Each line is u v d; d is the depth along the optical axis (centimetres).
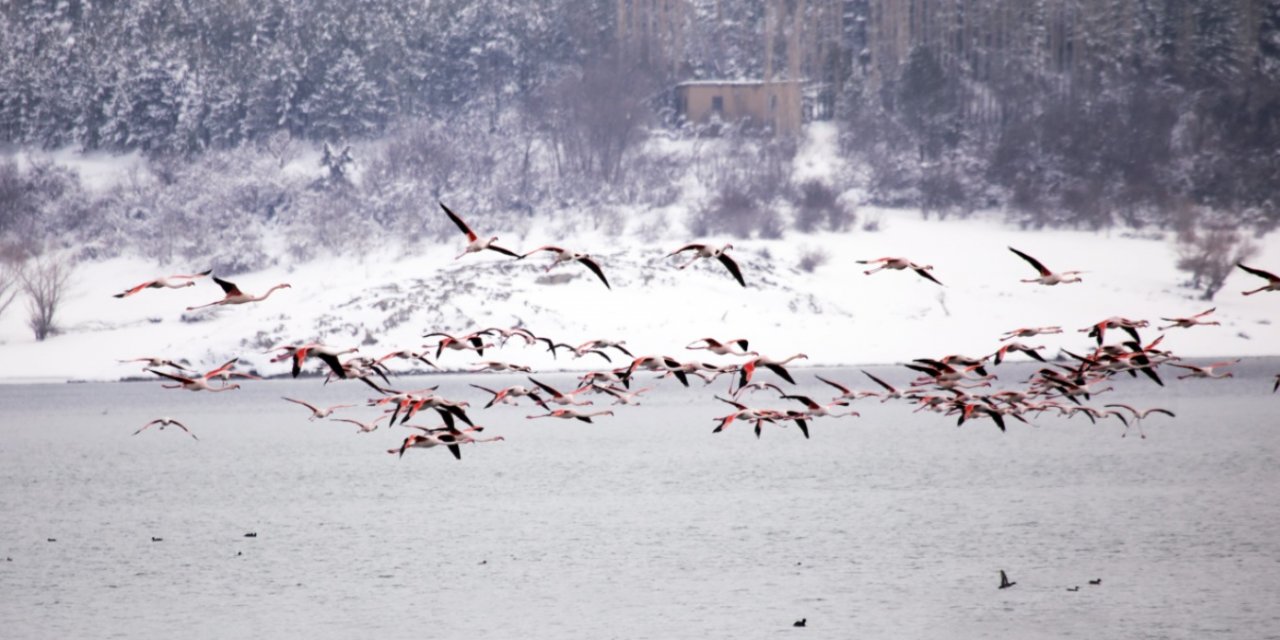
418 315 12075
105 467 7112
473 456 7462
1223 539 4628
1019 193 17488
